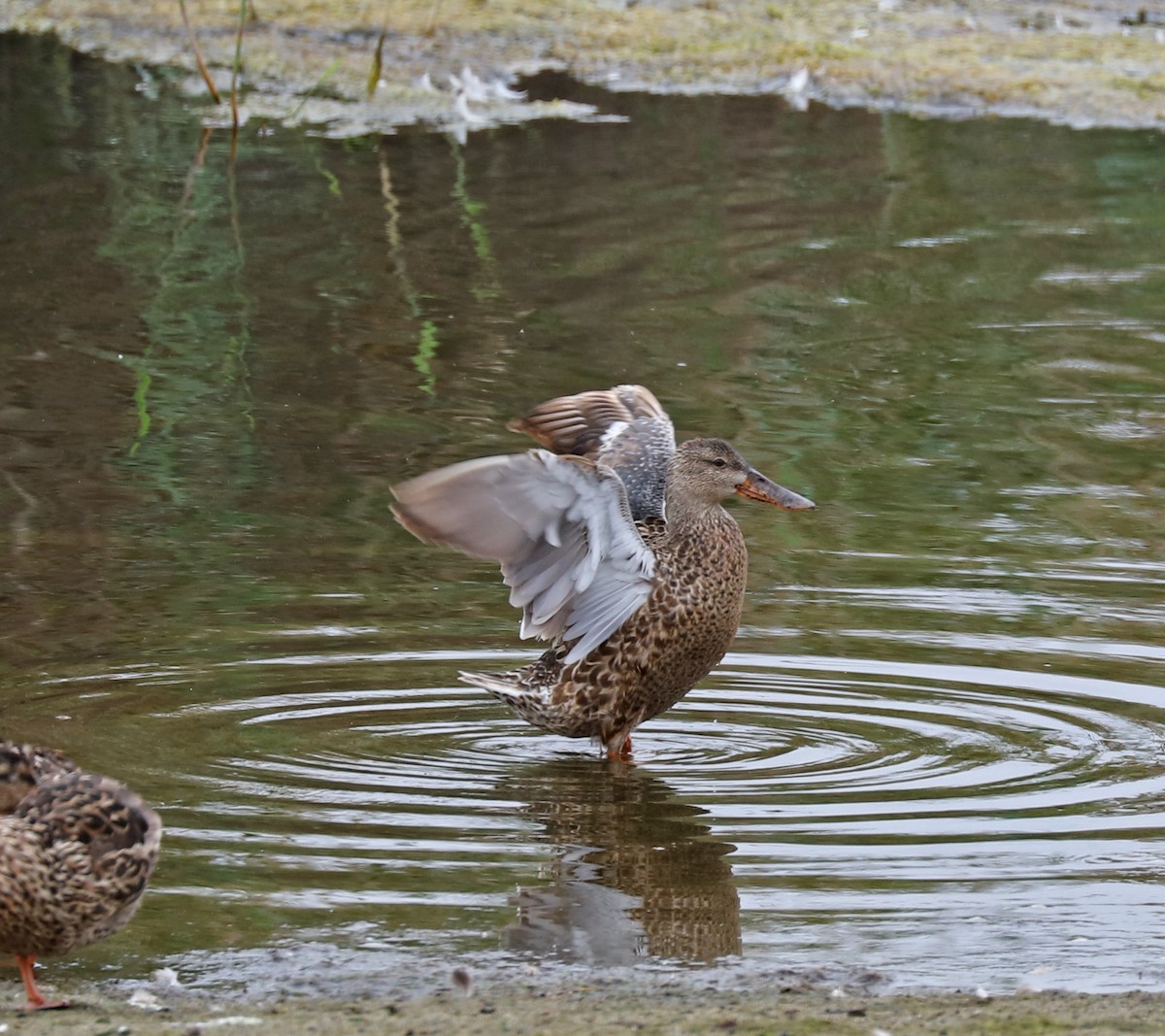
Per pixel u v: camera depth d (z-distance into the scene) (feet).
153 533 53.93
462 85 101.55
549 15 110.93
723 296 75.36
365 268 78.02
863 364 68.80
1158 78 100.01
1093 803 38.22
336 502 56.54
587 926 32.30
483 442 60.85
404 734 42.75
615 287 76.18
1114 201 86.43
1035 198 86.79
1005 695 44.70
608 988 29.32
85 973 30.30
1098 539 54.44
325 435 61.77
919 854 35.55
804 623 49.26
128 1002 28.63
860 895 33.63
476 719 44.14
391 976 30.07
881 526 55.47
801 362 68.80
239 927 32.01
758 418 63.46
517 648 47.55
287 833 36.50
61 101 100.58
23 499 56.24
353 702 44.27
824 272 78.07
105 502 56.24
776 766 41.09
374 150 93.35
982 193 87.35
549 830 37.09
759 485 45.21
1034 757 41.01
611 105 100.58
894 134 95.40
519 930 32.12
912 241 81.61
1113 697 44.42
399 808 38.19
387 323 72.18
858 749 41.93
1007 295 75.56
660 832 36.96
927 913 32.83
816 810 38.14
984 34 107.24
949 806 38.19
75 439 61.16
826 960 30.86
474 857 35.58
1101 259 79.41
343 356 68.90
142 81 104.27
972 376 67.87
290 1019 27.61
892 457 60.70
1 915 27.94
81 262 78.23
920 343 70.85
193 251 79.77
